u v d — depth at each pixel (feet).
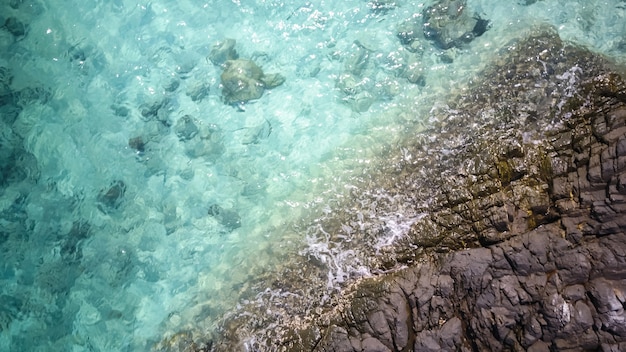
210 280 23.30
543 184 19.66
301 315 20.67
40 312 24.62
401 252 20.63
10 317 24.73
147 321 23.21
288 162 24.73
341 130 24.72
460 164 21.67
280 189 24.30
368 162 23.53
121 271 24.53
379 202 22.26
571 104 21.16
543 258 17.78
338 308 20.07
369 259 20.99
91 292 24.44
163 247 24.62
